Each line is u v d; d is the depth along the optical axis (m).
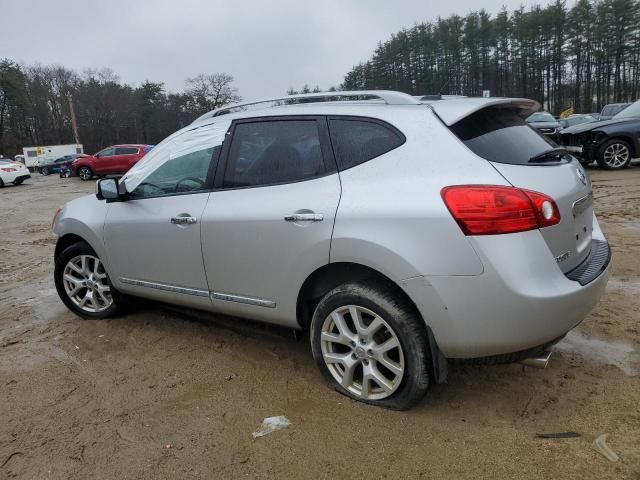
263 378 3.10
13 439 2.60
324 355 2.81
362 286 2.58
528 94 63.25
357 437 2.47
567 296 2.30
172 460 2.38
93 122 84.31
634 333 3.45
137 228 3.56
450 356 2.41
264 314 3.01
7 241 8.98
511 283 2.21
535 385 2.86
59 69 85.56
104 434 2.61
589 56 63.56
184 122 80.81
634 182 10.12
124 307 4.16
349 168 2.65
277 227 2.79
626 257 5.16
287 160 2.90
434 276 2.30
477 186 2.28
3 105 77.31
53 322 4.30
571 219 2.52
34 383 3.19
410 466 2.25
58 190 20.02
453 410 2.65
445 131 2.48
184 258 3.30
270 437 2.51
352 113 2.75
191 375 3.18
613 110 17.44
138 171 3.70
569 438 2.38
